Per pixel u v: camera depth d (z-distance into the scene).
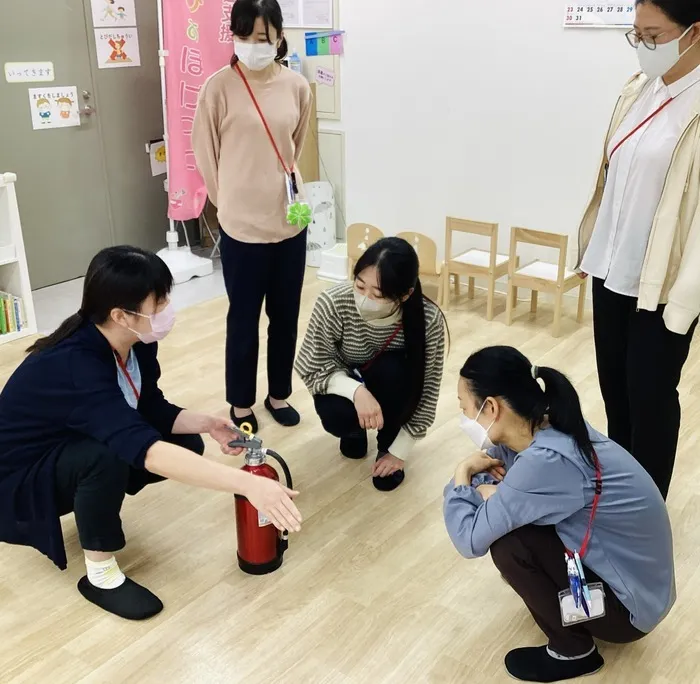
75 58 4.30
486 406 1.65
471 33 4.00
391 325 2.32
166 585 2.06
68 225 4.52
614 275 2.09
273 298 2.75
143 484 2.22
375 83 4.43
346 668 1.79
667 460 2.17
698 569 2.11
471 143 4.19
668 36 1.82
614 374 2.27
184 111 4.27
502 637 1.88
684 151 1.88
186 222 5.18
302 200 2.70
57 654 1.83
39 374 1.78
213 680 1.75
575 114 3.82
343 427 2.49
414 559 2.16
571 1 3.65
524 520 1.64
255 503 1.69
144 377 2.09
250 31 2.37
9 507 1.90
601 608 1.65
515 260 3.77
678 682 1.75
